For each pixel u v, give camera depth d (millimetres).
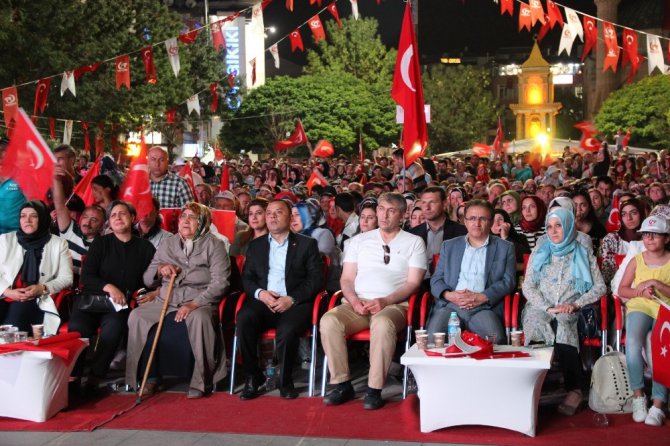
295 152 62906
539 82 97438
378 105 65875
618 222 11031
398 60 10906
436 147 83312
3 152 10648
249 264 8688
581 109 110062
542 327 7594
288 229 8680
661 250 7586
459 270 8250
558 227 7875
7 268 8531
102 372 8289
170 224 10305
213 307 8469
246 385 8117
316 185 16828
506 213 9578
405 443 6723
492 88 124188
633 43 15719
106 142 32625
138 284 8828
